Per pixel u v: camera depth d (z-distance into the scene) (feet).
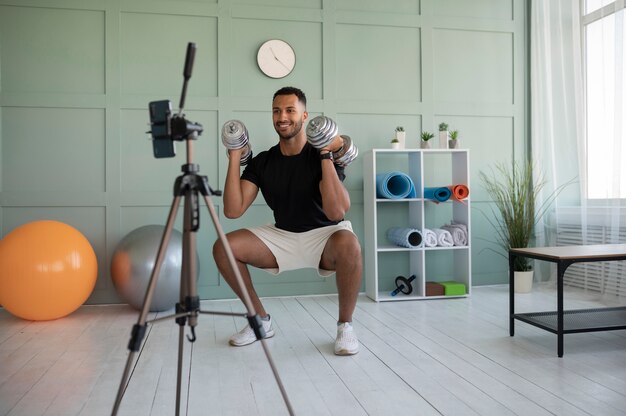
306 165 8.61
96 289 12.12
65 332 9.60
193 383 6.83
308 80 13.07
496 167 14.01
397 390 6.52
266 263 8.90
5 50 11.84
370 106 13.32
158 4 12.35
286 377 7.03
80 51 12.12
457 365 7.47
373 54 13.38
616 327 7.95
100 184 12.22
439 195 12.53
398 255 13.50
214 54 12.62
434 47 13.71
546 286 13.79
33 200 11.95
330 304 11.96
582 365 7.43
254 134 12.78
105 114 12.21
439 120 13.71
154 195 12.39
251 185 8.91
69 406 6.11
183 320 5.43
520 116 14.12
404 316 10.66
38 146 11.99
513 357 7.82
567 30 12.97
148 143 12.37
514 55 14.07
